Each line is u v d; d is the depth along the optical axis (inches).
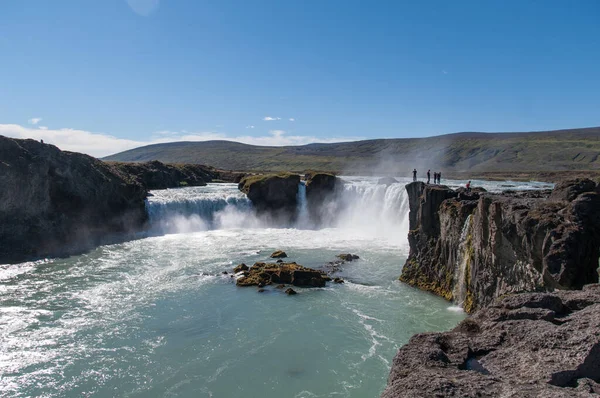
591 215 840.9
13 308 1245.7
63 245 2028.8
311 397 800.3
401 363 421.4
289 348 997.8
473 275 1164.5
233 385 848.9
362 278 1539.1
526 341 432.5
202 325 1134.4
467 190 1469.0
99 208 2285.9
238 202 2844.5
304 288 1424.7
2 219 1867.6
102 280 1525.6
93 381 868.6
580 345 395.5
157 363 938.7
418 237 1497.3
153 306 1270.9
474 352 440.8
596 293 524.1
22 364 930.1
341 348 992.9
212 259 1843.0
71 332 1088.8
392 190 2501.2
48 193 2047.2
